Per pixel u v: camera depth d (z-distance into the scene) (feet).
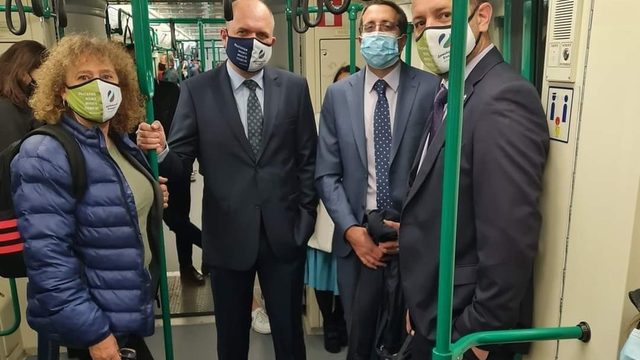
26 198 4.08
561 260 4.07
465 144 3.96
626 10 3.26
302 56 9.93
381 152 6.16
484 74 4.05
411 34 7.44
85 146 4.38
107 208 4.39
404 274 4.68
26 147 4.14
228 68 6.41
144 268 4.67
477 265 4.07
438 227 4.34
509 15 5.54
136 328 4.60
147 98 5.07
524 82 3.93
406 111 6.08
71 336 4.25
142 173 5.01
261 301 11.02
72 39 4.40
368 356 6.49
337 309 9.32
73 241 4.34
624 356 3.12
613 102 3.40
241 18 5.93
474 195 3.91
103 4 12.11
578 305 3.85
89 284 4.49
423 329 4.49
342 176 6.48
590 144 3.66
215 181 6.37
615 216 3.40
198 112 6.32
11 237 4.72
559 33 4.03
